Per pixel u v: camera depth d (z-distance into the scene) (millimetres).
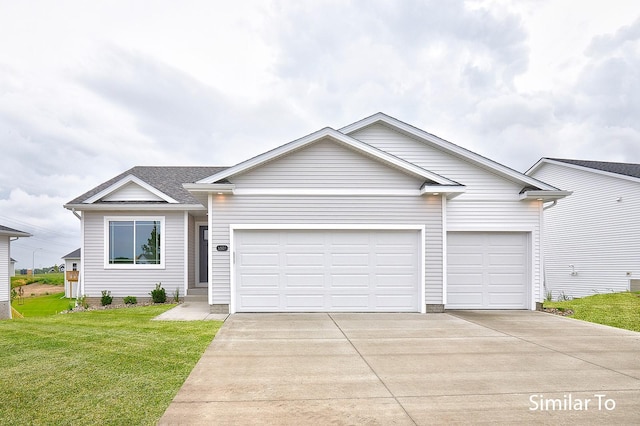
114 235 14109
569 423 3889
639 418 4008
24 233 16672
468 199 11664
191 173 17469
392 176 10359
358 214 10297
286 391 4730
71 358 6012
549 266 20625
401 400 4461
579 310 11016
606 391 4746
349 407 4266
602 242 17656
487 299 11391
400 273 10359
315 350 6586
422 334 7812
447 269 11422
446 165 11922
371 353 6410
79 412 4105
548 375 5320
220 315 9852
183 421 3914
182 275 14109
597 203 17953
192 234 14875
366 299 10266
